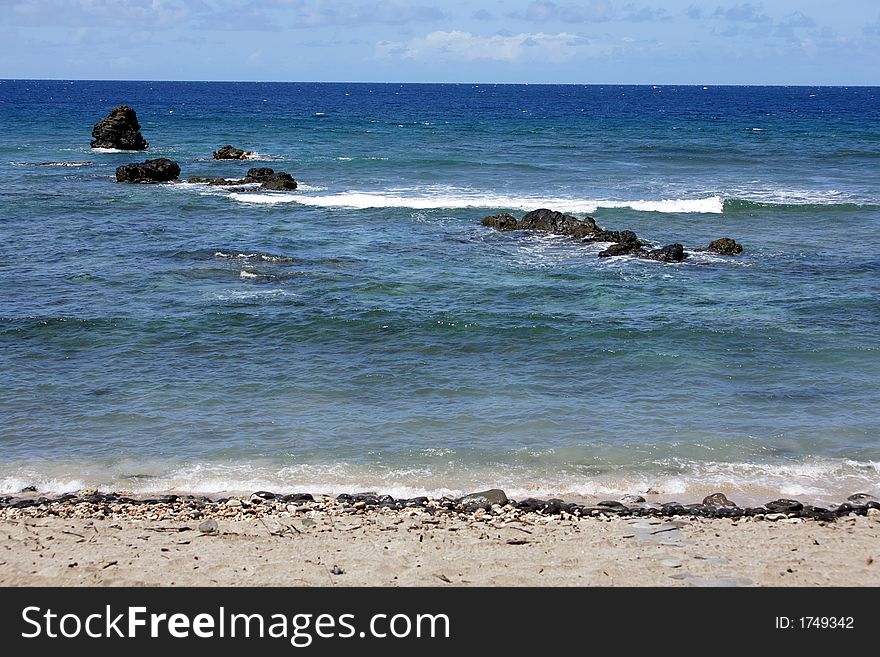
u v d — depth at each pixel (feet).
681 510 38.65
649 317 71.36
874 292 80.38
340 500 39.68
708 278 85.66
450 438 48.57
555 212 106.83
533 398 54.49
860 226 112.68
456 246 98.12
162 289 77.66
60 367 58.70
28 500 39.17
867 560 32.37
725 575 31.12
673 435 49.14
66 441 47.42
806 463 45.83
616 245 95.81
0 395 53.62
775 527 36.27
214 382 56.49
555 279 84.23
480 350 63.41
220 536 34.37
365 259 90.84
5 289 76.64
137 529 35.06
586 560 32.27
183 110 407.64
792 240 104.27
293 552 32.73
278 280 81.66
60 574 30.63
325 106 496.23
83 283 79.15
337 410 52.37
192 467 44.55
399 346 63.98
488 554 32.76
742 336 66.49
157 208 118.93
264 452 46.50
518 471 44.60
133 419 50.52
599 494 42.01
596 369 59.72
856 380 57.98
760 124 316.60
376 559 32.14
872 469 45.14
